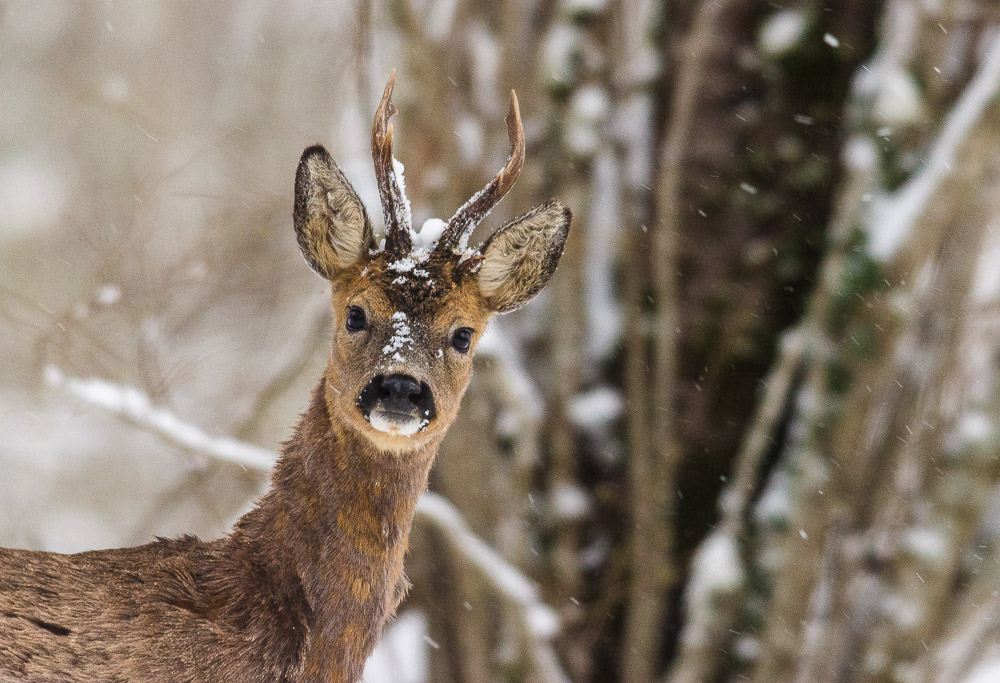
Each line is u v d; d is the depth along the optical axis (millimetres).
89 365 12133
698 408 13930
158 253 13438
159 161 13781
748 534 13469
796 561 13227
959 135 12516
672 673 13570
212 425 16328
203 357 13648
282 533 7223
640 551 13664
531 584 13250
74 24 28047
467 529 13297
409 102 14148
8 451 21672
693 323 13969
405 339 7461
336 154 14555
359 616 7289
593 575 14031
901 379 13594
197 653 6848
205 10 28766
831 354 12969
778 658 13227
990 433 13898
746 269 13844
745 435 13922
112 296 11516
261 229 12734
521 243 8234
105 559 7090
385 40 14383
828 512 13141
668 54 14102
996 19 12969
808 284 13828
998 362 14133
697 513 13930
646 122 14125
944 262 13352
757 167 13781
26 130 26281
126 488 22484
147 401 11758
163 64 27797
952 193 12570
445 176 14102
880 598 13953
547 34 13906
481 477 13891
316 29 23234
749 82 13773
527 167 13891
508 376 13641
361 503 7277
